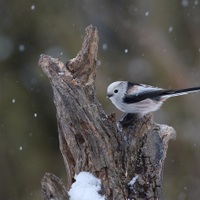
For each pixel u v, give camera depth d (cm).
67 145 705
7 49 1644
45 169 1575
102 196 670
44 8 1700
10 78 1616
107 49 1841
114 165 688
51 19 1691
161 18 1897
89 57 686
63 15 1725
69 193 668
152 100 868
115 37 1869
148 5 1905
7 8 1680
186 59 1867
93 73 690
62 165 1595
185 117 1675
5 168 1538
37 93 1614
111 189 677
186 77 1819
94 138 675
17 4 1681
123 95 871
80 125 673
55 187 640
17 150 1559
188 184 1638
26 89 1614
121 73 1792
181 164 1659
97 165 681
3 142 1554
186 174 1655
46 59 670
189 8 1906
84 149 684
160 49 1847
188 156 1666
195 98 1698
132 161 718
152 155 729
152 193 709
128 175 708
